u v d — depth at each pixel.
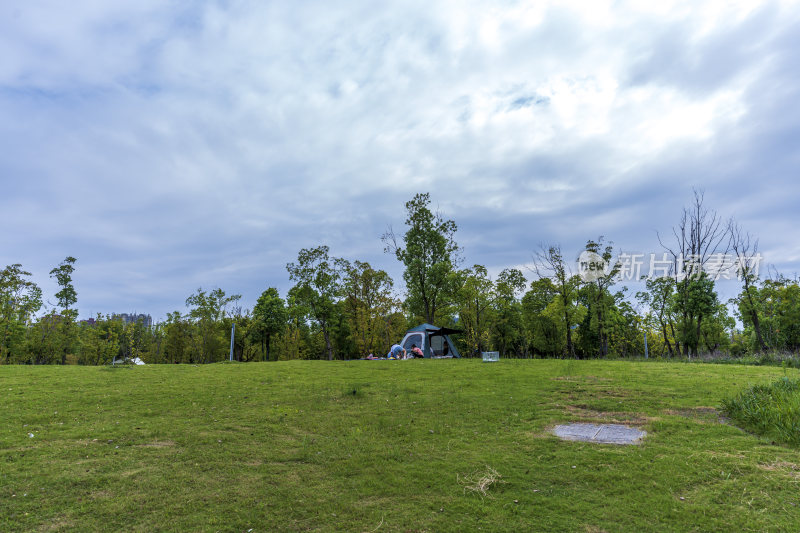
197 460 7.45
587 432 8.52
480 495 6.04
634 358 25.53
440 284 37.75
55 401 11.55
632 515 5.40
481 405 10.79
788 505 5.42
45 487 6.29
